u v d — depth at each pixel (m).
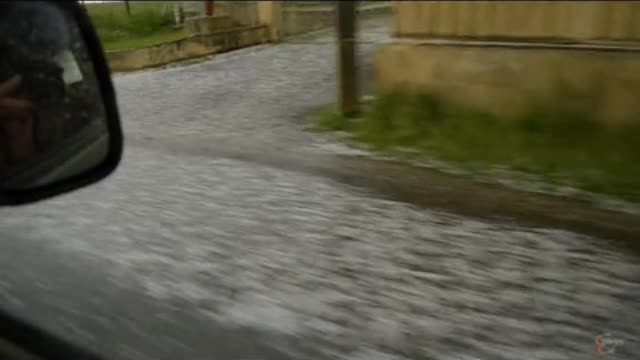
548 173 6.61
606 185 6.14
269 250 4.59
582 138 7.27
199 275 4.11
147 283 3.96
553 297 3.82
